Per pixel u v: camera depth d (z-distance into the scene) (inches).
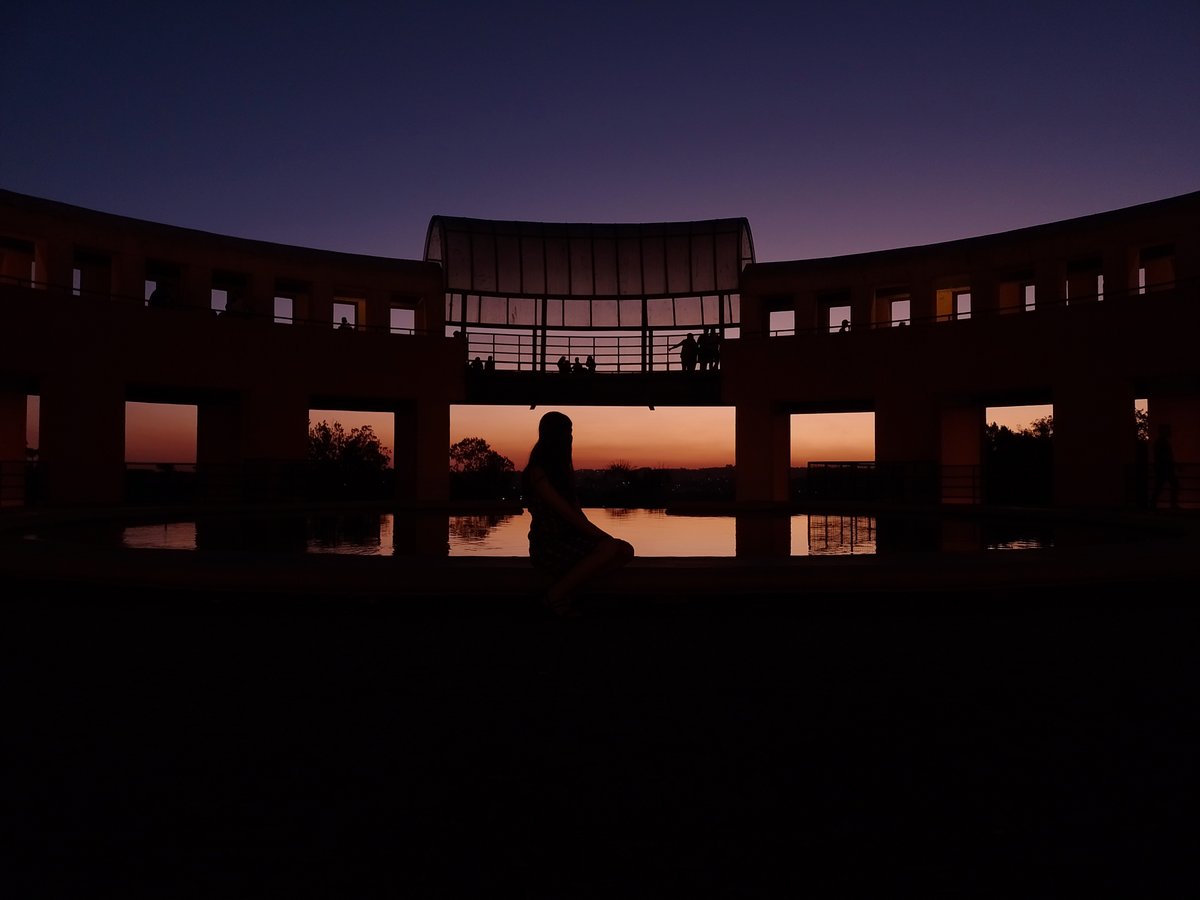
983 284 768.9
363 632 162.9
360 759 91.8
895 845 71.3
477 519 586.6
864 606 193.0
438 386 871.1
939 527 494.3
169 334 735.1
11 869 66.4
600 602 197.9
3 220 656.4
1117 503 677.3
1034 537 415.5
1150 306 662.5
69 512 478.3
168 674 129.4
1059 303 723.4
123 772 87.7
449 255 924.6
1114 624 170.9
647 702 114.3
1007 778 86.5
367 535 422.9
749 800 81.0
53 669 132.4
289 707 111.5
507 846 71.1
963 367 763.4
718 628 166.9
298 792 82.5
